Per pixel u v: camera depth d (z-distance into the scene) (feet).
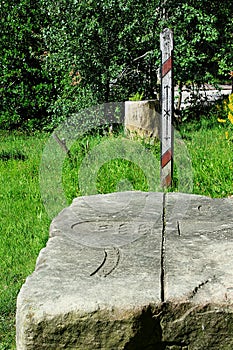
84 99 29.53
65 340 8.06
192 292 8.41
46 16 31.96
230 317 8.21
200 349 8.31
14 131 33.37
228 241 10.55
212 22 33.12
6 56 32.17
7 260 14.46
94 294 8.32
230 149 23.72
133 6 28.96
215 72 37.47
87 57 29.01
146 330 8.15
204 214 12.41
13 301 12.47
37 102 33.06
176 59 31.83
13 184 21.25
